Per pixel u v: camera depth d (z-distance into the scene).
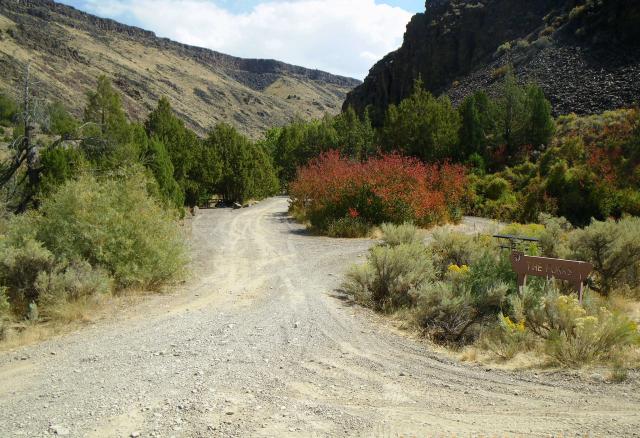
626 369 4.91
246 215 27.16
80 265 8.84
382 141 36.56
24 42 138.88
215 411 4.11
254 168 40.09
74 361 5.66
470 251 10.06
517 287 8.11
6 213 14.63
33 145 16.66
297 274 11.57
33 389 4.77
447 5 78.62
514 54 54.97
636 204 22.39
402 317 7.71
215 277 11.34
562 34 49.22
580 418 3.84
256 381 4.87
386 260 8.88
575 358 5.28
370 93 89.88
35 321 7.56
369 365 5.42
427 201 18.84
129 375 5.07
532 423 3.78
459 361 5.62
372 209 18.95
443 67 72.38
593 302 7.68
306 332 6.80
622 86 35.56
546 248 10.95
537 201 24.92
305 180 23.81
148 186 18.17
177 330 6.95
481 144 33.06
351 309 8.27
